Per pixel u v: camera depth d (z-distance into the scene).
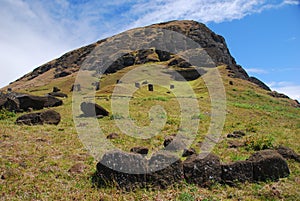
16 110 26.55
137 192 8.08
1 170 9.12
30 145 12.29
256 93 61.19
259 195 8.13
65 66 178.25
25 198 7.53
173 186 8.48
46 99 29.95
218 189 8.50
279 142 14.75
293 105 57.84
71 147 12.64
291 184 8.78
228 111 28.22
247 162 9.20
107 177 8.58
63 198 7.68
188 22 171.75
